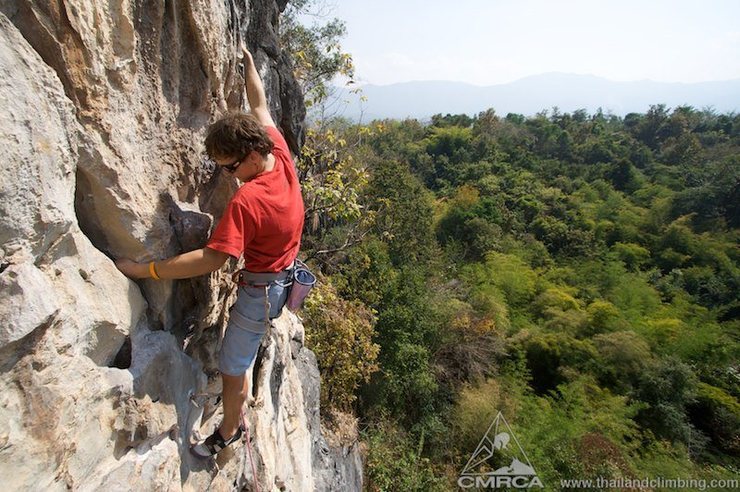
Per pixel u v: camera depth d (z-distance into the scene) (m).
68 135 1.49
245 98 2.95
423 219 19.11
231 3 2.57
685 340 18.03
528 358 16.48
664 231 30.38
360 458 8.68
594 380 15.33
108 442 1.69
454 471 11.45
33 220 1.32
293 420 4.82
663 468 12.42
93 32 1.60
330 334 9.30
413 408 12.44
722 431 15.03
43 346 1.34
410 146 45.12
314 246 12.16
